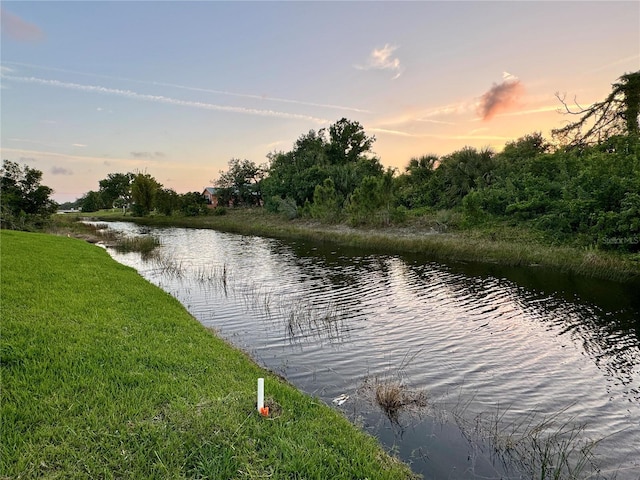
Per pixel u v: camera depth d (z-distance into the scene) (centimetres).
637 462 516
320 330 1020
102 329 765
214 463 397
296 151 6378
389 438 549
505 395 691
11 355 582
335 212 4091
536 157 3131
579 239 1992
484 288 1464
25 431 424
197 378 600
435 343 930
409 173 4534
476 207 2802
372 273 1786
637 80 2630
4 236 2214
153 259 2258
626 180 1864
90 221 6231
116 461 386
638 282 1475
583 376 764
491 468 493
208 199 8475
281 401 557
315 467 407
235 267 1986
